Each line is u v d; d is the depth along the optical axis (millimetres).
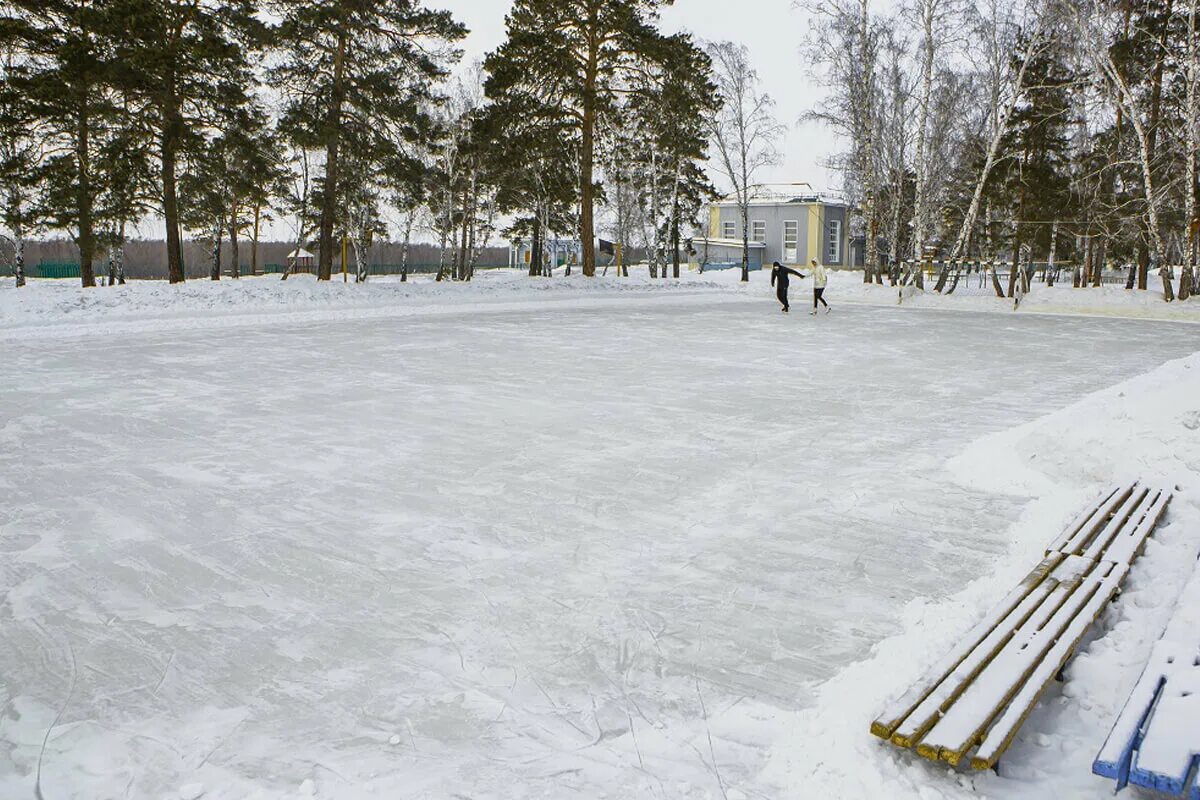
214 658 3273
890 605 3789
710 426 7699
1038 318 21797
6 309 18344
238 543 4551
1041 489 5598
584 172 32531
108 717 2840
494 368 11445
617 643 3428
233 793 2412
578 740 2719
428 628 3557
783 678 3133
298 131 25109
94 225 25141
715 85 38062
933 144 34250
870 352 13602
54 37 22656
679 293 31891
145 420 7754
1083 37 23750
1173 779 1985
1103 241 34281
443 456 6508
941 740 2436
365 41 25766
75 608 3717
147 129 23406
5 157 23750
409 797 2398
